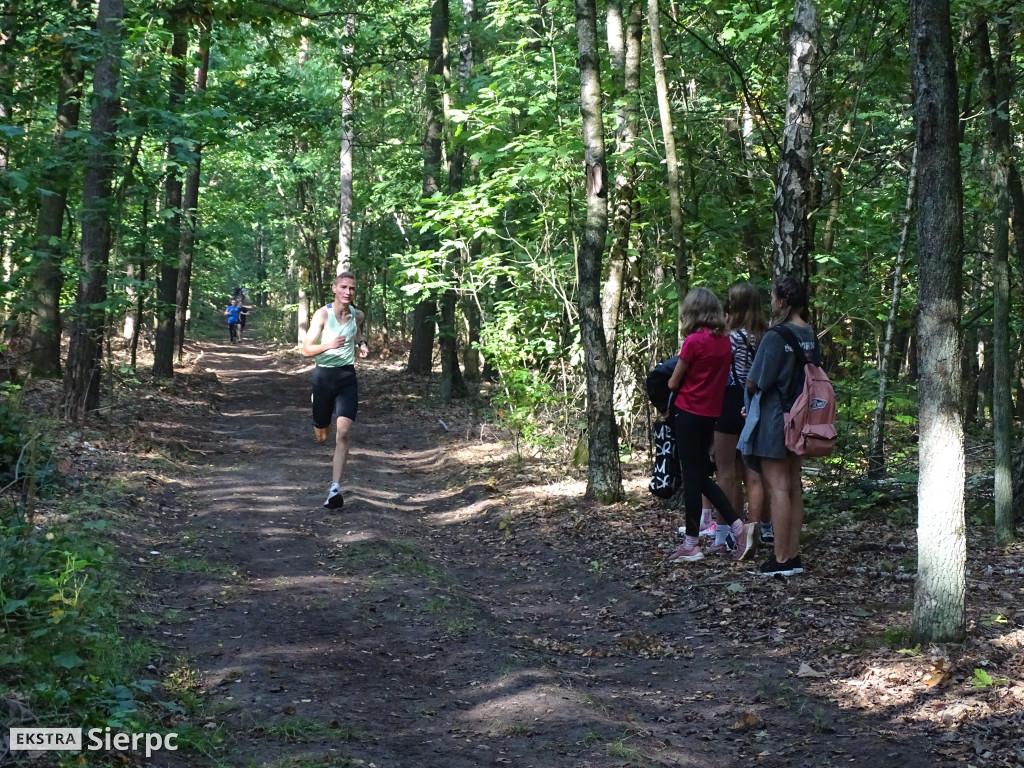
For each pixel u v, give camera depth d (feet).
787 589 19.84
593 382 28.84
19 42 38.68
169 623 16.93
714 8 33.19
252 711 13.21
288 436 45.57
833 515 26.03
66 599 14.20
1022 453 23.95
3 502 20.84
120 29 36.91
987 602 18.21
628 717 14.34
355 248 75.77
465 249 41.27
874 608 18.40
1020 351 53.11
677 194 28.22
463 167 57.93
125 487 27.76
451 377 59.82
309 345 28.48
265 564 21.94
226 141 38.45
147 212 40.63
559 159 35.60
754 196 35.04
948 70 15.11
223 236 46.21
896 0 28.02
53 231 43.39
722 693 15.51
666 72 34.65
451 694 14.87
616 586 21.79
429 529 29.19
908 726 13.50
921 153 15.33
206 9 41.37
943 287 15.30
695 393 22.31
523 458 37.42
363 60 56.54
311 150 86.12
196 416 49.80
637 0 33.09
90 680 12.84
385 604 19.21
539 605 21.34
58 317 47.91
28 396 41.22
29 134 36.40
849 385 33.40
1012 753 12.16
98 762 10.75
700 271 36.65
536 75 41.45
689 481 22.44
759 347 20.18
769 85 34.22
